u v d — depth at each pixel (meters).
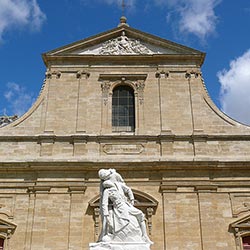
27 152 32.41
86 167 31.42
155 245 29.27
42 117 34.03
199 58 36.09
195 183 31.11
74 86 35.22
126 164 31.41
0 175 31.50
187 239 29.47
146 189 31.02
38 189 30.94
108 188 14.88
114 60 36.09
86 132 33.22
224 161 31.55
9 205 30.67
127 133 33.62
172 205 30.41
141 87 35.06
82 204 30.53
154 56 35.97
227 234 29.78
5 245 29.30
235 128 33.50
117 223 14.06
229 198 30.94
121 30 37.38
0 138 32.81
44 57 36.06
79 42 36.56
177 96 34.78
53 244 29.33
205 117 34.03
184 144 32.72
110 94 34.94
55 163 31.45
